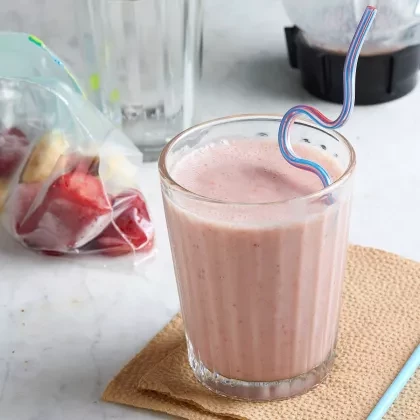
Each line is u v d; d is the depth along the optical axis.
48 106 0.82
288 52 1.16
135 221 0.78
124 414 0.59
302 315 0.56
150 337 0.67
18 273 0.78
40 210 0.77
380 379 0.60
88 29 0.98
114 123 0.97
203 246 0.53
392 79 1.04
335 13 0.98
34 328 0.69
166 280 0.75
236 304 0.55
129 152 0.85
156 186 0.91
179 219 0.54
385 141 0.97
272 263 0.53
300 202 0.50
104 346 0.66
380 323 0.65
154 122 0.99
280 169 0.57
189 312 0.59
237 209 0.51
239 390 0.59
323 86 1.06
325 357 0.60
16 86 0.81
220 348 0.58
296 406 0.58
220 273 0.54
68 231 0.77
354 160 0.54
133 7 0.93
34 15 1.24
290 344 0.57
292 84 1.14
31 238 0.79
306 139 0.59
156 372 0.61
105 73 0.99
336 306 0.59
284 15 1.37
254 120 0.60
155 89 0.99
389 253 0.73
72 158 0.80
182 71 0.99
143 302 0.72
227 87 1.14
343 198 0.53
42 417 0.59
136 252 0.78
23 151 0.81
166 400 0.59
